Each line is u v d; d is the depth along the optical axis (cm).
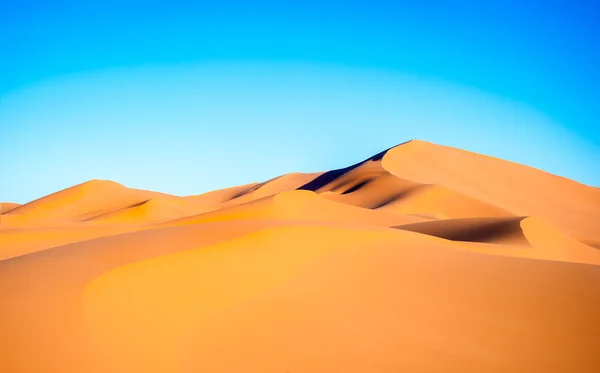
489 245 2727
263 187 11800
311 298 1290
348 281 1476
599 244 5578
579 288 1543
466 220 3956
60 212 8100
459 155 11056
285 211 4303
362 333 1113
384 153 10600
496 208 7288
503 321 1272
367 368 945
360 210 5156
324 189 9612
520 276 1667
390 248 1922
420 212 6962
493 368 1001
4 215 6469
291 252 1588
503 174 10556
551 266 1817
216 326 1029
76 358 730
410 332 1152
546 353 1093
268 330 1055
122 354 790
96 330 832
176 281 1161
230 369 862
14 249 2938
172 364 823
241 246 1488
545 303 1409
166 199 6894
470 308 1355
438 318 1266
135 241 1484
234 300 1180
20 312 834
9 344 730
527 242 3112
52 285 971
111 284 1028
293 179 12556
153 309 1005
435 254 1933
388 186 8394
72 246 1445
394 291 1444
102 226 3869
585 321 1288
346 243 1838
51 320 822
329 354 984
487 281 1600
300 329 1088
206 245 1406
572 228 8231
